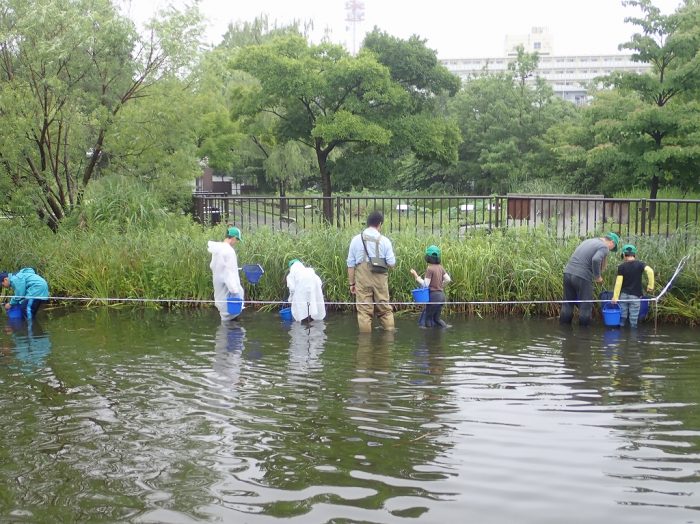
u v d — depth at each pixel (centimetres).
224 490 472
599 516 432
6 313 1190
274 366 812
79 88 1611
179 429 593
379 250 1023
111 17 1605
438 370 792
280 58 2850
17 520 429
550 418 620
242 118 3431
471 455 532
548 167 3684
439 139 3120
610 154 2314
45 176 1608
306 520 428
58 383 741
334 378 758
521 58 4109
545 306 1156
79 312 1208
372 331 1027
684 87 2219
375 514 436
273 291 1239
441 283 1064
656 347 906
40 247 1397
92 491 471
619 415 628
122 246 1341
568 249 1181
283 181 4234
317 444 557
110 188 1609
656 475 495
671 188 2681
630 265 1044
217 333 1014
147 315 1175
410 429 592
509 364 819
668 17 2227
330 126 2817
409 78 3306
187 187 1784
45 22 1527
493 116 3962
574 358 847
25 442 563
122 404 666
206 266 1266
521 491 469
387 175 3209
